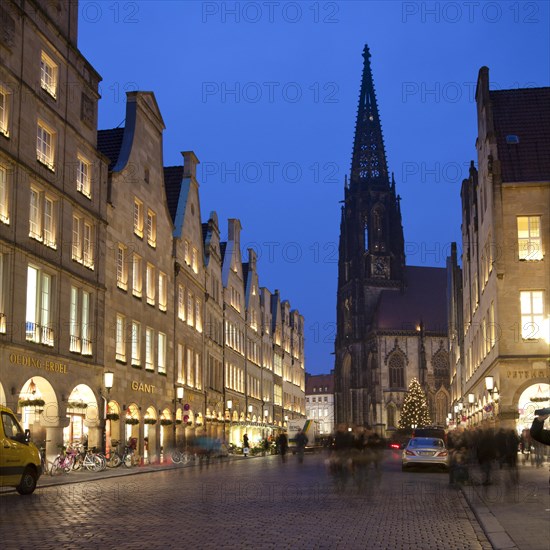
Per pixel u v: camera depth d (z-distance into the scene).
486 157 54.09
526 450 46.56
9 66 35.41
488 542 14.46
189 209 65.44
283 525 16.88
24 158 36.56
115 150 52.22
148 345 53.94
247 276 98.69
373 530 16.11
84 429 43.31
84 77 44.34
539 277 48.75
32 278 37.38
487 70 55.53
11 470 23.80
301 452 51.72
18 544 14.10
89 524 16.98
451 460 28.45
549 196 49.47
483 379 59.56
